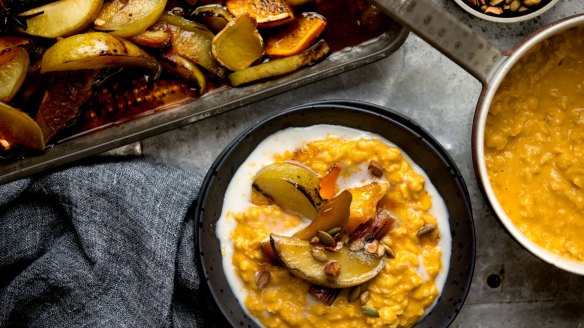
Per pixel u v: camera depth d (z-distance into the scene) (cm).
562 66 70
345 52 74
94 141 73
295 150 72
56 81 71
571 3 76
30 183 73
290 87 72
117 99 73
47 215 74
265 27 73
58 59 69
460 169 77
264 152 72
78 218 73
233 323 71
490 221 77
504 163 71
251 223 71
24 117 70
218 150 76
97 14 71
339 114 71
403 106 77
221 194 72
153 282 73
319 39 74
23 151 72
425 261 71
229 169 71
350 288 71
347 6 74
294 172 70
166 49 72
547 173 71
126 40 71
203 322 75
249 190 72
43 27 71
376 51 73
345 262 69
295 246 69
